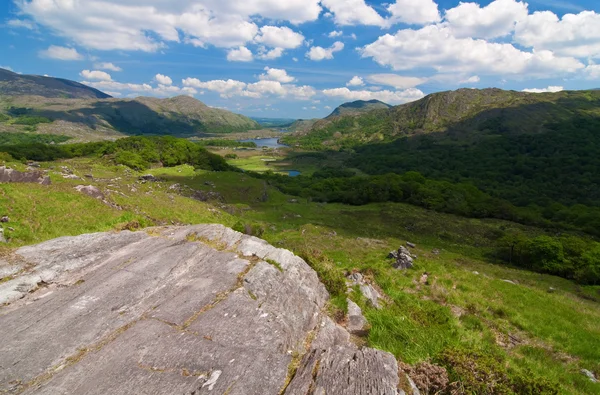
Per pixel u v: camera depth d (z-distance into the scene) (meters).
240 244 11.34
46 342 6.16
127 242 10.96
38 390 5.05
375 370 6.01
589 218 75.25
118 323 6.86
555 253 41.31
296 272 10.23
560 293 29.08
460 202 84.06
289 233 44.50
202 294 8.09
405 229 61.47
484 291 19.22
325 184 113.31
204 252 10.43
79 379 5.32
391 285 16.17
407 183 97.94
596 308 22.50
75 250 9.94
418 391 6.19
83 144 126.69
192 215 37.78
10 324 6.62
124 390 5.13
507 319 15.76
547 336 14.34
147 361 5.79
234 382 5.39
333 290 11.02
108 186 41.78
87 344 6.20
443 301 16.75
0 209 18.30
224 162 124.25
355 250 34.06
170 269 9.17
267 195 78.12
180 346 6.20
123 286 8.20
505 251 47.19
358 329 9.32
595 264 37.31
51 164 74.06
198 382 5.36
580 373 11.70
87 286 8.18
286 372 5.88
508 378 7.36
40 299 7.61
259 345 6.45
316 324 8.41
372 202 93.81
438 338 9.62
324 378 5.68
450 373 7.26
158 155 108.31
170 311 7.34
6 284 7.86
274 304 8.22
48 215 19.72
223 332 6.71
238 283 8.78
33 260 9.15
